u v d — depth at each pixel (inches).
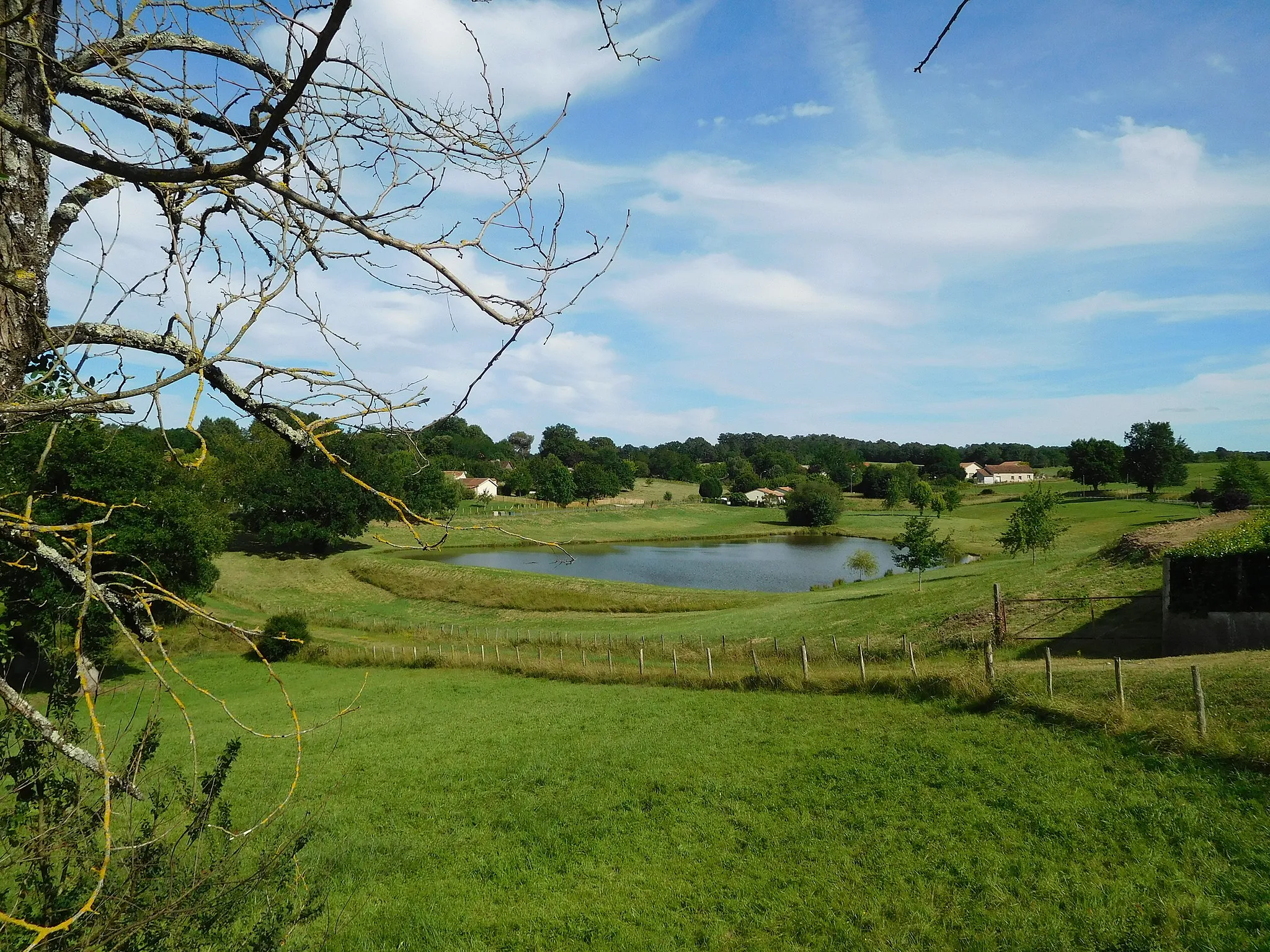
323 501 2581.2
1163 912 419.8
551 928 467.8
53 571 113.0
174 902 145.3
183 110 121.3
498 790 730.8
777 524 5098.4
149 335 119.2
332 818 660.1
